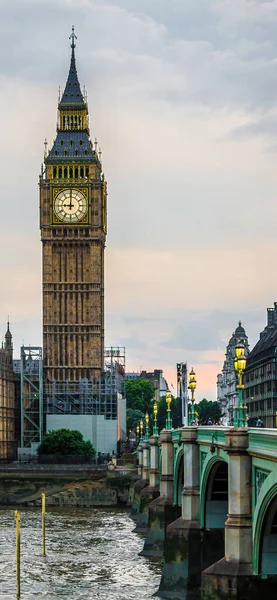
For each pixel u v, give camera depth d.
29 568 110.12
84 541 133.38
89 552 122.12
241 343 63.62
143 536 139.00
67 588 98.06
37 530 148.12
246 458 65.69
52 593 95.75
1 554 120.81
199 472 88.69
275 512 61.97
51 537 138.38
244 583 64.75
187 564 87.75
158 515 114.25
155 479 144.62
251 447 64.44
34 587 98.94
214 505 87.44
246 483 65.69
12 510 190.75
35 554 120.38
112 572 106.75
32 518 170.12
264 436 59.88
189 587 87.38
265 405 192.12
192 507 88.69
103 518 170.12
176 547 88.44
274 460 57.47
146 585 98.56
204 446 85.88
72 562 114.00
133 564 111.62
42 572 107.50
